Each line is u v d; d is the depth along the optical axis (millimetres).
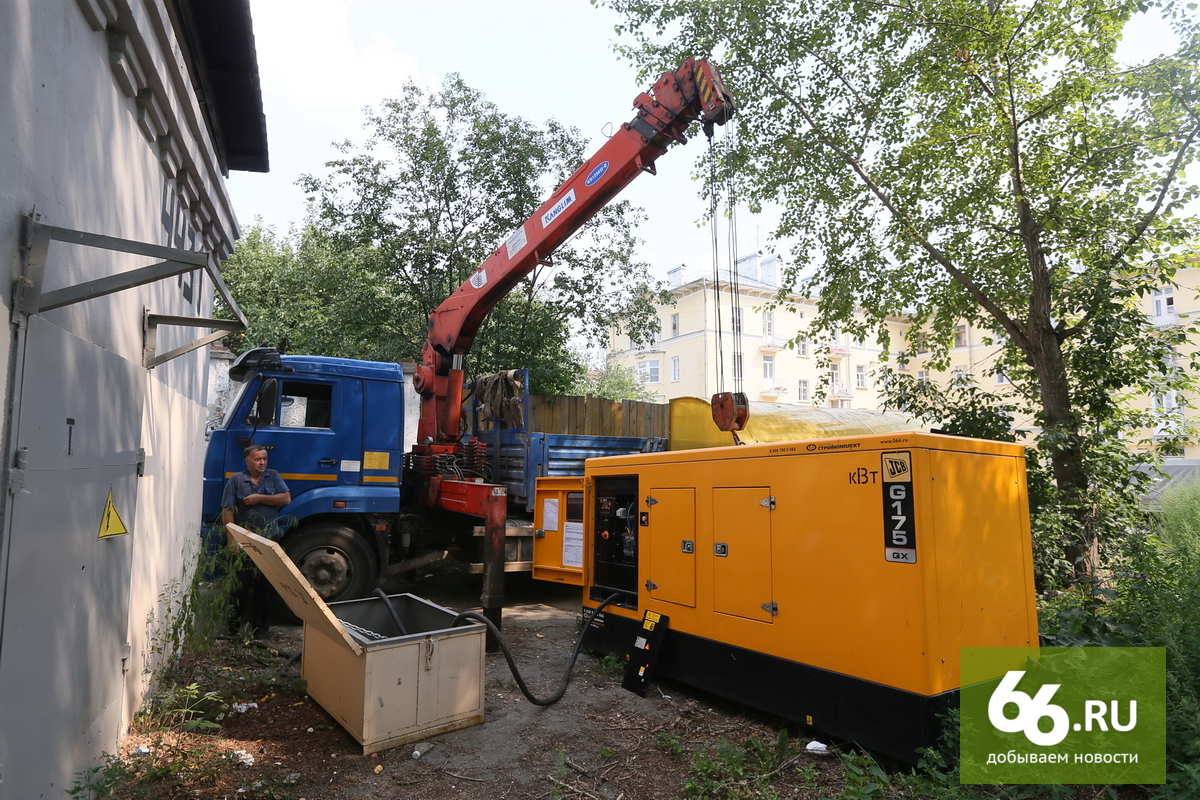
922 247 9469
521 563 7176
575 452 8703
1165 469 13531
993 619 3877
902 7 8758
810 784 3512
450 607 8125
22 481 2170
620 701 4844
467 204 14469
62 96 2625
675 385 35219
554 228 7715
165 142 4129
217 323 4016
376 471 7340
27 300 2234
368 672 3896
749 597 4445
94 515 2873
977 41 8289
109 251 3264
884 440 3721
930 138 9133
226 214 6062
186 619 4605
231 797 3324
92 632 2883
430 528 8188
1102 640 4535
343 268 15195
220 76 5898
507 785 3584
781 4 9570
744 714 4559
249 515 6113
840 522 3910
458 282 14359
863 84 9617
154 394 4207
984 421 8203
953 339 10008
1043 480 7793
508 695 4941
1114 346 7512
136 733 3834
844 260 10008
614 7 10273
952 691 3543
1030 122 8648
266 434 6902
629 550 5711
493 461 9156
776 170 9859
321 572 6902
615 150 7297
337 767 3727
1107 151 7902
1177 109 7680
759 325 34531
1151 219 7734
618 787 3557
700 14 9695
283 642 6219
